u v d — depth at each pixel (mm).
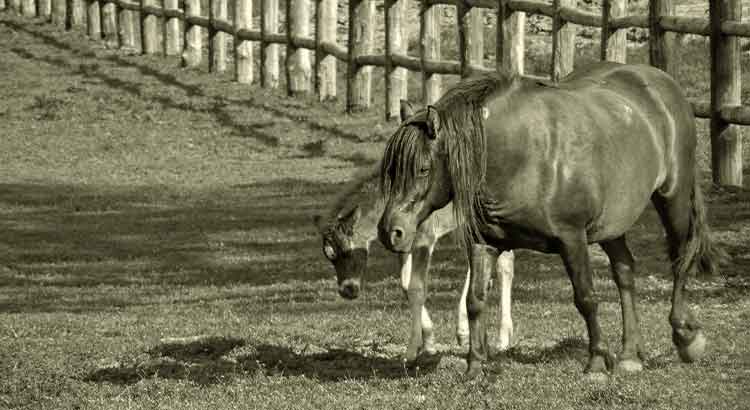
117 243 20047
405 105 9633
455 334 12250
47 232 21031
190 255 18984
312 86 35844
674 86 10805
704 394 9211
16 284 17516
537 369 10148
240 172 25719
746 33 18812
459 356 11180
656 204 10797
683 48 31234
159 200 23359
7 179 26016
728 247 16453
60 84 37969
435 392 9453
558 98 9516
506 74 9445
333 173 24797
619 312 13102
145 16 43281
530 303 13969
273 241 19625
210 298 15867
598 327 9641
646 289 14742
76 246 19969
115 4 45875
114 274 18016
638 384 9445
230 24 37125
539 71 31578
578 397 9125
